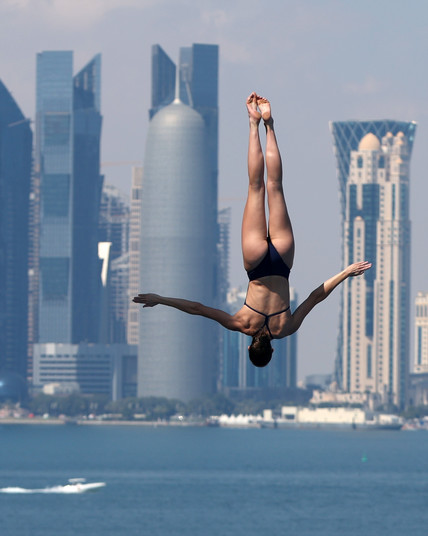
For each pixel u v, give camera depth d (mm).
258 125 48719
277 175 48250
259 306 48312
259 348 47875
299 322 48531
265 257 48031
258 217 48188
